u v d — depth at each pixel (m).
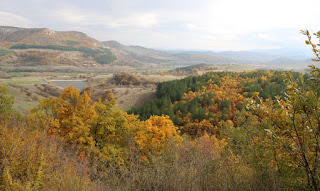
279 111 3.26
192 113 76.62
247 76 137.75
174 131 22.27
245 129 5.30
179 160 4.33
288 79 3.08
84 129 16.52
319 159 2.90
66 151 7.80
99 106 20.73
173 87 114.12
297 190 3.19
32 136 7.46
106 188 3.86
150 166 4.26
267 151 3.90
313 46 2.84
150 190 3.57
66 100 21.34
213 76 136.62
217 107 86.25
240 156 4.65
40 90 130.75
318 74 2.82
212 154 4.83
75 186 3.92
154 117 24.05
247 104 3.71
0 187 4.67
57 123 16.77
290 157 3.36
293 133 3.28
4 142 5.64
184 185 3.47
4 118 11.69
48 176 4.97
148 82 182.38
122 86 170.88
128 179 3.95
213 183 3.56
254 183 3.60
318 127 2.93
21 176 5.20
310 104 2.78
